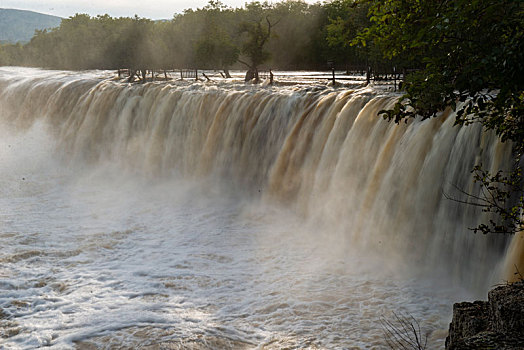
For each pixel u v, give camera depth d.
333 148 17.86
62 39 98.56
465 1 6.81
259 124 21.64
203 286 12.95
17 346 10.27
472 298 11.74
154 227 18.03
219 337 10.34
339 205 16.95
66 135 30.83
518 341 5.70
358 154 16.58
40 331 10.78
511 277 10.31
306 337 10.29
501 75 6.71
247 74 36.19
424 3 7.70
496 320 6.47
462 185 12.64
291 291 12.46
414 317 10.96
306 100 20.30
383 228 14.84
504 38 6.96
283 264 14.34
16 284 13.18
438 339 9.98
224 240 16.50
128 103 28.53
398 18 8.11
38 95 34.91
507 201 11.23
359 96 17.83
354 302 11.79
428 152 13.86
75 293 12.63
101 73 48.00
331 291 12.40
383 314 11.19
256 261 14.65
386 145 15.35
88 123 30.00
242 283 13.09
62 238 16.89
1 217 19.36
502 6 6.79
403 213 14.28
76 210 20.39
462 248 12.53
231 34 60.56
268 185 20.25
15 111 36.03
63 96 33.12
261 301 11.96
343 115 17.78
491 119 7.89
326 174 17.88
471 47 7.09
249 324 10.91
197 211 19.94
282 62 97.56
